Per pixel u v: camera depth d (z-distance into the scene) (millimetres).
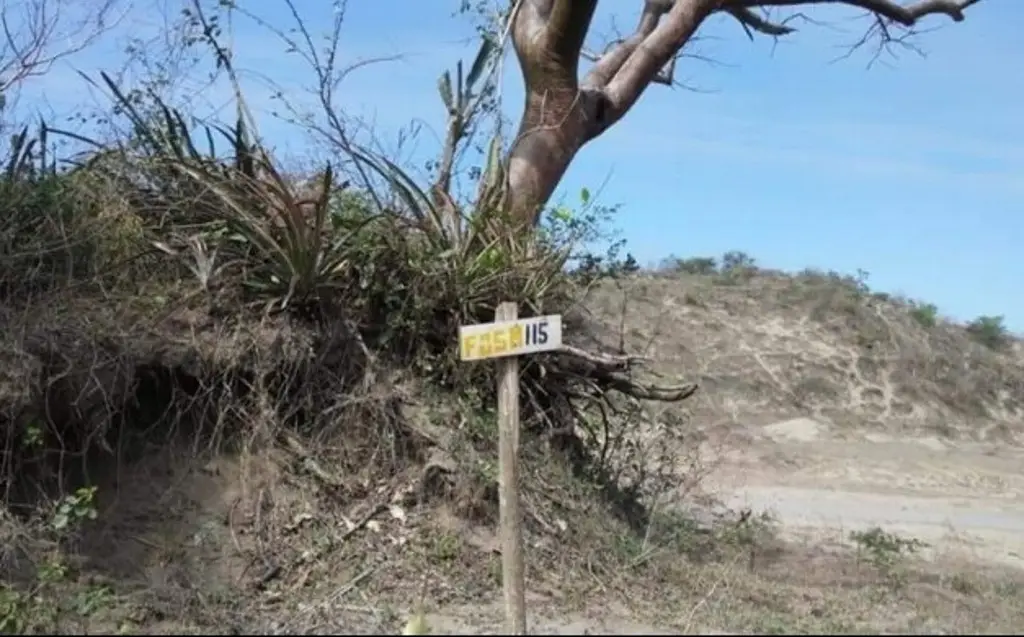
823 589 7969
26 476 6914
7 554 6445
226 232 7969
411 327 8305
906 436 24906
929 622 6945
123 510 7113
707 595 7203
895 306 32812
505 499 6055
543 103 10438
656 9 12383
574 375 8828
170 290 7773
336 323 8117
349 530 7359
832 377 27562
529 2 10711
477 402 8234
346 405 7914
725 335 28719
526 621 6297
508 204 8922
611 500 8852
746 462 18109
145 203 8227
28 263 7387
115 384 7164
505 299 8398
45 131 8188
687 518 9656
